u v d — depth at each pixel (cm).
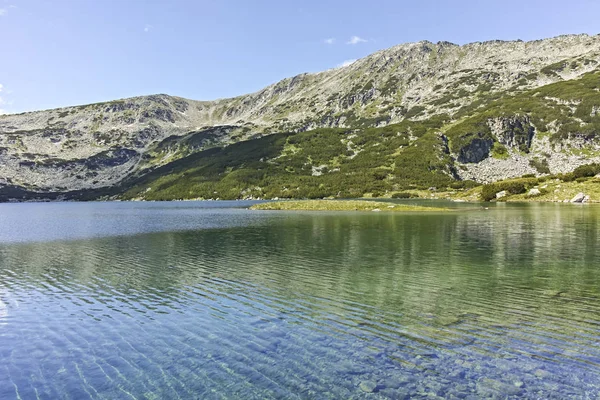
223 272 2619
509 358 1270
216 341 1470
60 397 1109
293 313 1758
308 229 5122
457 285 2156
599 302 1816
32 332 1606
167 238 4497
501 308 1748
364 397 1063
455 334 1470
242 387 1136
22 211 12375
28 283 2419
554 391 1071
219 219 7194
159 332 1574
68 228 5962
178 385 1158
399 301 1888
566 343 1371
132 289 2234
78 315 1805
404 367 1230
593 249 3188
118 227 6012
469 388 1096
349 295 2016
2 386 1180
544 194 10750
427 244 3631
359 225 5500
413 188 16188
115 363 1314
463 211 7788
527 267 2569
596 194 9700
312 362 1280
